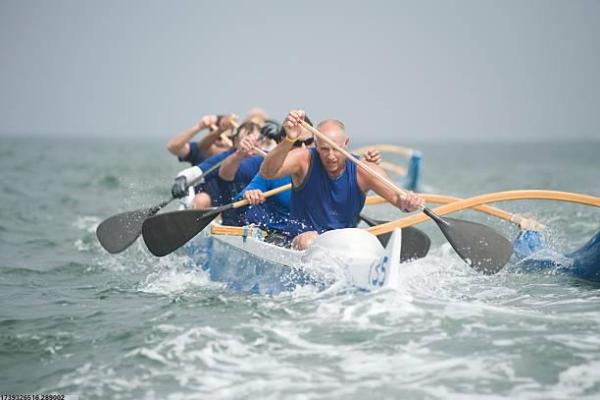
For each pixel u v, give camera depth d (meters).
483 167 105.88
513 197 28.05
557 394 15.16
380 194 24.78
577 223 39.41
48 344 19.08
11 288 26.17
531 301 22.28
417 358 17.11
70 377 16.80
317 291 22.02
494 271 24.91
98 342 19.05
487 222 39.84
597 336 18.27
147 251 34.03
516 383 15.70
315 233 24.02
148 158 137.62
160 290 25.17
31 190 64.88
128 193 62.38
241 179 32.09
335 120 24.53
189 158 38.28
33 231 41.16
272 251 23.94
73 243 36.97
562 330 18.75
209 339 18.64
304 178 24.38
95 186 69.69
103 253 34.06
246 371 16.72
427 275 25.48
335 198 24.45
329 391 15.60
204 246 29.81
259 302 21.94
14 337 19.75
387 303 20.00
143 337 19.12
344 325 19.23
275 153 23.34
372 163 25.52
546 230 30.64
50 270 29.73
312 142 27.42
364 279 20.97
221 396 15.52
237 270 26.02
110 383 16.36
